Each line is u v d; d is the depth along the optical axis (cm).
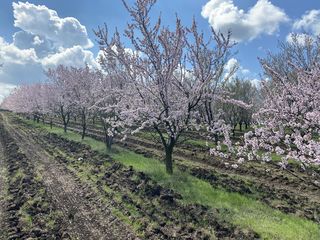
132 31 1938
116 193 1744
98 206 1593
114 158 2680
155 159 2814
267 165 2388
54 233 1285
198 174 2167
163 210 1473
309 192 1803
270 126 1209
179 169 2336
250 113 4234
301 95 1155
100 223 1395
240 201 1619
